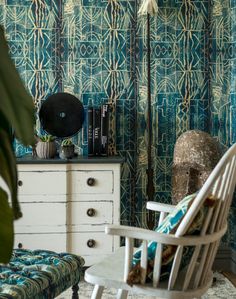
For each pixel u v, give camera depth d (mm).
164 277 1733
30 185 3104
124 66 3625
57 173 3119
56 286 1972
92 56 3605
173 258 1683
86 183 3154
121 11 3605
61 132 3512
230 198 1804
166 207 2041
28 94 604
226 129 3674
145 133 3646
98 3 3590
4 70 582
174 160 3307
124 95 3631
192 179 3199
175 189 3273
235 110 3529
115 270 1815
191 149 3189
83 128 3602
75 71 3602
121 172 3645
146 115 3643
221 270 3570
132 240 1650
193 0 3627
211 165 3156
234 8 3545
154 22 3625
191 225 1618
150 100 3529
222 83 3664
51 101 3506
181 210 1675
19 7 3547
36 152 3309
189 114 3668
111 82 3625
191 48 3650
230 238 3623
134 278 1661
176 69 3648
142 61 3627
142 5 3414
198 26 3643
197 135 3234
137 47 3623
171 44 3639
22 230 3109
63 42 3588
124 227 1643
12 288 1725
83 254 3172
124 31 3613
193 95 3662
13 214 624
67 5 3576
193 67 3656
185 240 1600
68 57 3590
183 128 3670
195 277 1686
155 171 3664
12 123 580
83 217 3164
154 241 1622
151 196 3469
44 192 3113
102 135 3408
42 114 3504
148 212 3438
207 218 1643
